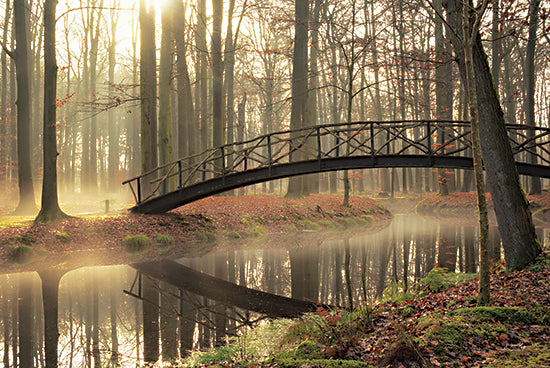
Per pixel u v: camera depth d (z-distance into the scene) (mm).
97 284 9852
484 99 8023
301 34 22797
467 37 5305
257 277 10703
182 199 16203
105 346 6141
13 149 30672
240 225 18203
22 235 13070
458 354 3904
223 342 6262
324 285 9859
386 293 8258
